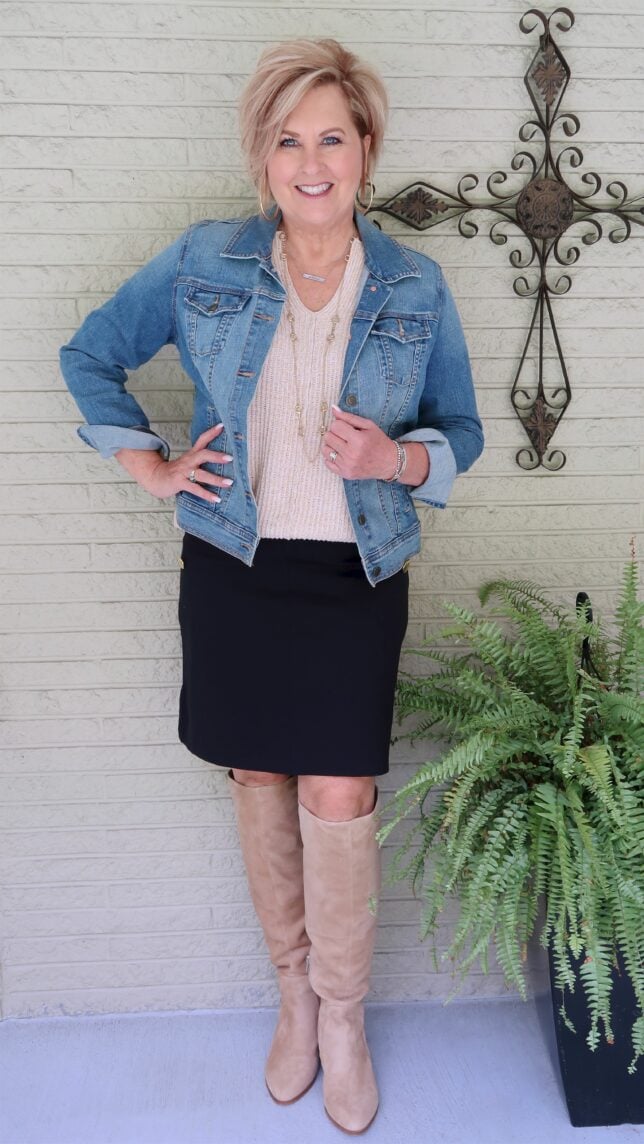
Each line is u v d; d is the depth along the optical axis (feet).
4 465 5.57
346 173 4.36
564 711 5.09
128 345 4.89
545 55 5.30
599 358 5.76
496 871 4.65
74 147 5.28
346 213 4.56
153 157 5.32
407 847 5.32
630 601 4.97
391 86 5.36
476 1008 6.16
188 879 6.08
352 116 4.45
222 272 4.69
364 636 4.82
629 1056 5.13
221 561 4.87
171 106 5.28
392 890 6.13
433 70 5.36
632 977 4.57
